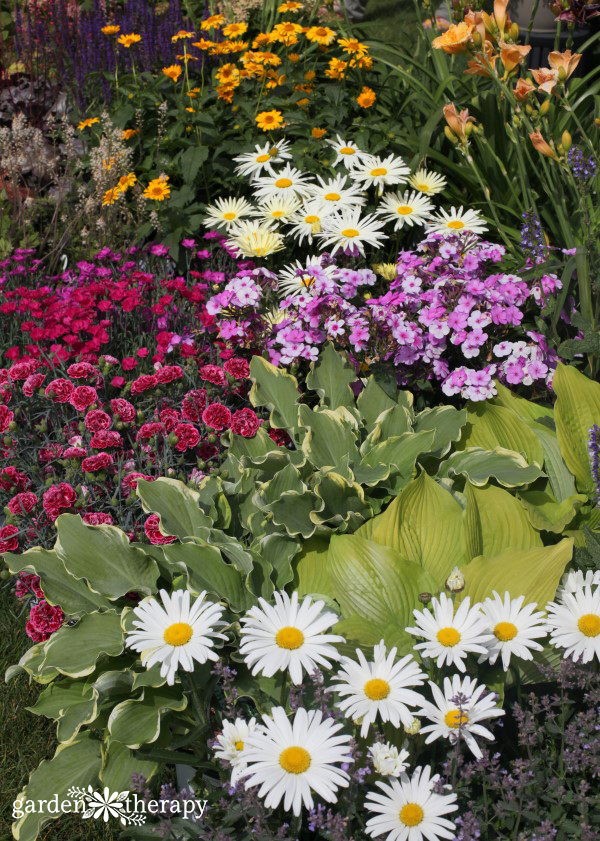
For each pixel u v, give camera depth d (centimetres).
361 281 327
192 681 226
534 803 201
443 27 416
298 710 192
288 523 272
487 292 306
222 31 518
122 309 357
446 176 438
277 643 206
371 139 437
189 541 262
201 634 212
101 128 476
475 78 414
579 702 243
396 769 188
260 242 375
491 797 220
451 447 310
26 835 222
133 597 265
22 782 258
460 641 207
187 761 223
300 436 312
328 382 325
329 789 180
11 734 271
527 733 204
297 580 274
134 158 476
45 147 509
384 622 252
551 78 309
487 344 323
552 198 348
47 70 585
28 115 571
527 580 246
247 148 436
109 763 230
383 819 182
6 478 287
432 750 216
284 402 321
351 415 305
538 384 329
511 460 286
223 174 446
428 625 211
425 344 318
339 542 258
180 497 274
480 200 424
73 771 235
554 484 296
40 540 285
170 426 293
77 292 341
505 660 212
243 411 300
